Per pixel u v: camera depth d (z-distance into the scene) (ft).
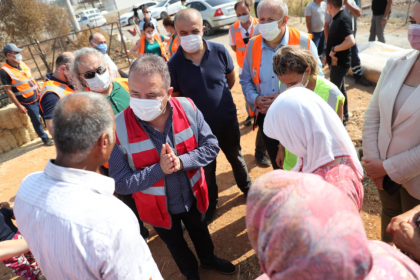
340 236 2.17
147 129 6.79
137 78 6.11
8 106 21.26
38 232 4.17
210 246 8.63
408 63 6.15
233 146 10.77
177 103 7.07
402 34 26.99
